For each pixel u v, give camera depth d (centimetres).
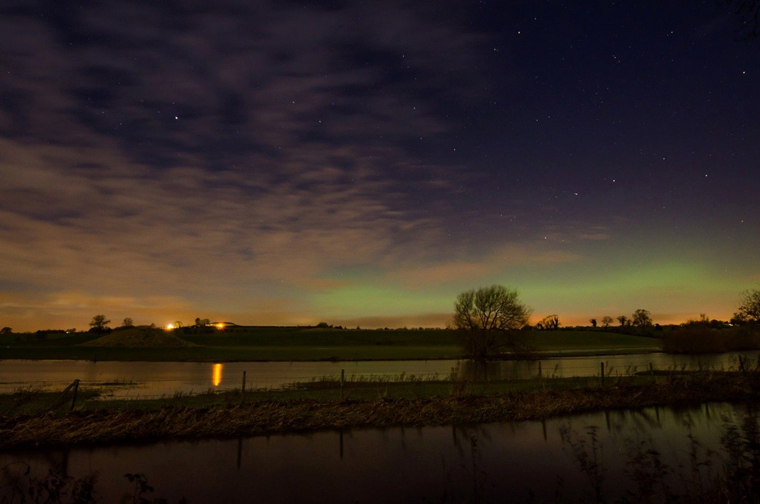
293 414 1653
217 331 14188
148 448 1348
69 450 1324
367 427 1617
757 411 1872
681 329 6762
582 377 3022
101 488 1009
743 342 6544
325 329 15862
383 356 6488
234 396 2144
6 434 1394
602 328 14225
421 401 1861
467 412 1780
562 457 1241
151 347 8906
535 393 2073
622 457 1225
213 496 980
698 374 2612
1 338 11725
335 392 2319
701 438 1421
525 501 942
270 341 11119
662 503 857
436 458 1246
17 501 889
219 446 1374
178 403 1948
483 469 1145
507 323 6222
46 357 6212
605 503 868
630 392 2166
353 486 1039
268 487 1034
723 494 676
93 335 13375
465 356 6338
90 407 1786
